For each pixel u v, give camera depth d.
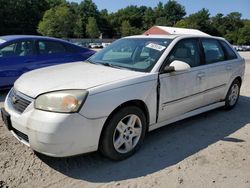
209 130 4.91
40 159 3.72
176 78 4.31
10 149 3.96
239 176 3.47
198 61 4.90
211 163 3.76
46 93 3.32
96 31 99.00
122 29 118.25
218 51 5.53
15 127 3.46
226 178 3.42
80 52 7.98
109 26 123.44
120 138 3.68
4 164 3.57
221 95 5.56
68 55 7.69
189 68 4.48
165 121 4.35
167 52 4.31
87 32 99.19
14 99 3.63
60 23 87.44
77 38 94.06
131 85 3.70
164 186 3.22
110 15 127.31
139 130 3.91
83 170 3.51
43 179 3.30
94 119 3.33
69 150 3.25
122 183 3.26
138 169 3.57
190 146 4.25
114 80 3.62
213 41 5.48
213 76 5.14
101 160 3.75
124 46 4.83
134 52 4.55
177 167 3.63
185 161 3.79
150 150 4.08
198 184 3.28
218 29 119.12
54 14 87.25
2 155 3.79
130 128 3.79
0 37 7.36
